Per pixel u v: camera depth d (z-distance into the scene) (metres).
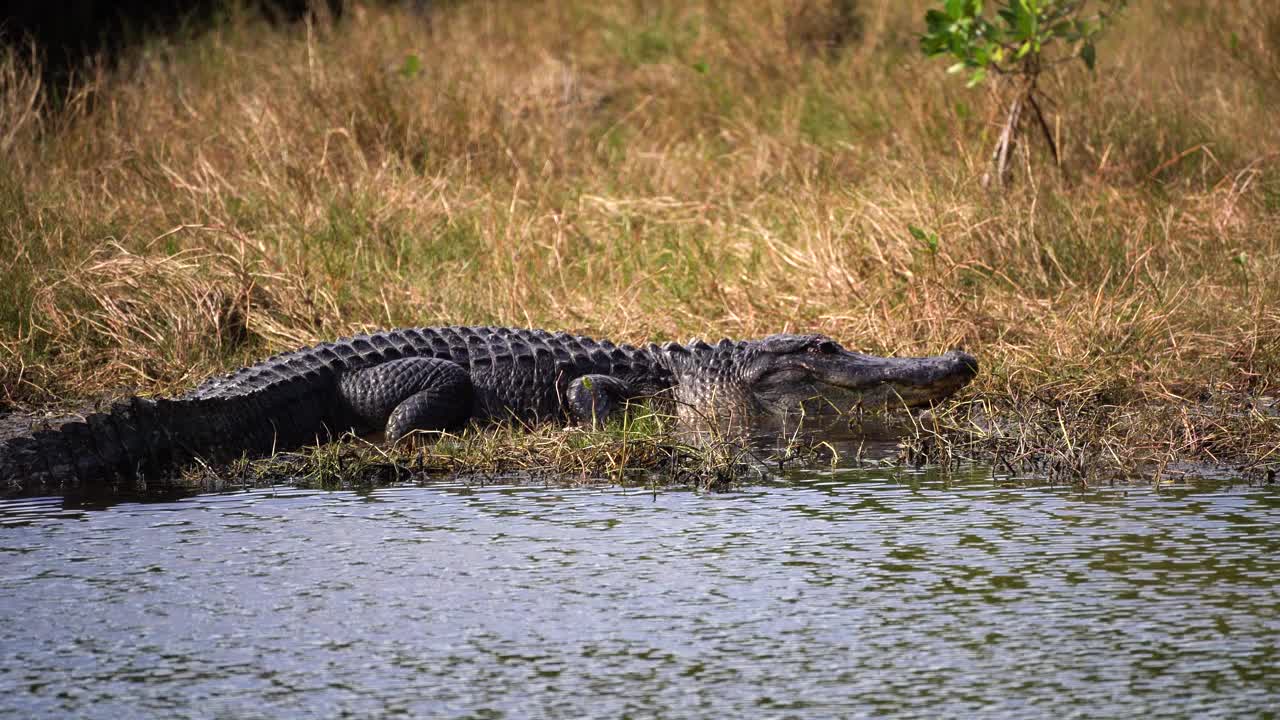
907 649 13.12
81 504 20.44
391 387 26.83
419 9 61.69
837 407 27.77
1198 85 47.16
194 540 17.72
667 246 37.06
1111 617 13.87
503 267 35.12
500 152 44.59
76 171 41.69
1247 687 11.96
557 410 27.80
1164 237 34.00
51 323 31.67
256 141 42.97
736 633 13.66
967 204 35.16
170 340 31.20
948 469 22.14
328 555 16.80
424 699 12.06
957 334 30.03
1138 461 22.31
